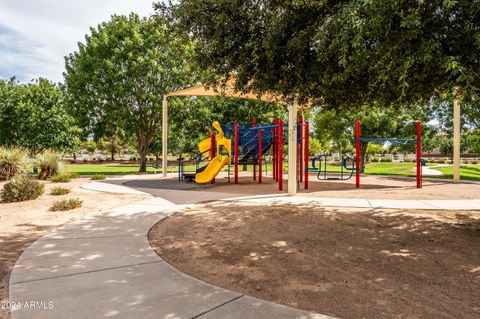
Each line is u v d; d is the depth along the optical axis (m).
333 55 4.35
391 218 6.67
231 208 7.83
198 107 23.77
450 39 3.60
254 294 3.06
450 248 4.62
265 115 23.94
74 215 6.99
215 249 4.58
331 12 4.42
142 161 24.00
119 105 21.75
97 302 2.79
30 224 6.11
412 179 16.91
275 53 4.61
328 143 36.34
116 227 5.78
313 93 5.95
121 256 4.13
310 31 4.27
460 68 3.04
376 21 3.10
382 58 3.61
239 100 24.20
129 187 12.65
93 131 23.00
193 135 27.34
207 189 12.11
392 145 38.34
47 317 2.52
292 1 4.33
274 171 16.30
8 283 3.29
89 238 5.02
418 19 2.99
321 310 2.72
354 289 3.19
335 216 6.87
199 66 5.69
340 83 5.41
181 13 5.08
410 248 4.63
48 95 23.33
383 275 3.59
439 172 22.14
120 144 63.66
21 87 23.33
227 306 2.73
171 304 2.76
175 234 5.40
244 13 4.77
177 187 12.74
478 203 8.52
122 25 21.17
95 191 11.28
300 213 7.20
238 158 15.27
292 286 3.27
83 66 20.98
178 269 3.76
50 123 22.11
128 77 21.16
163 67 21.59
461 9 3.33
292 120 10.04
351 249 4.59
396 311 2.71
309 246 4.73
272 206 8.12
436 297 3.01
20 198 8.97
